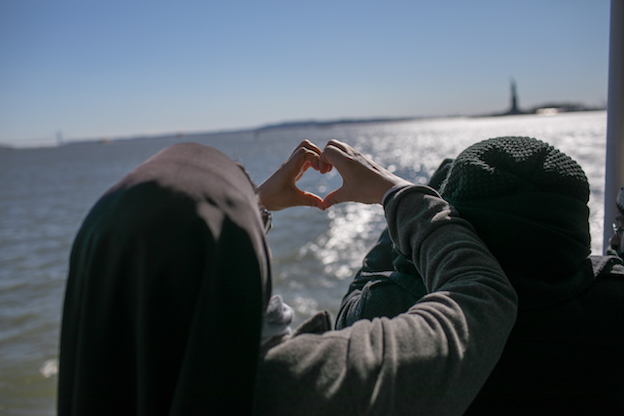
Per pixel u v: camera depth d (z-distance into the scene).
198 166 0.65
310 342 0.67
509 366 0.85
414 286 0.97
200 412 0.54
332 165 1.06
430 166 32.34
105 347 0.59
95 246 0.59
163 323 0.57
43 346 7.84
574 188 0.91
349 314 1.11
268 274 0.67
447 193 1.02
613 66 1.60
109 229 0.59
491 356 0.68
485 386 0.86
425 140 76.25
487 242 0.88
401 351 0.64
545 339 0.85
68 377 0.62
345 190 1.02
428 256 0.83
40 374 6.91
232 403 0.55
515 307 0.75
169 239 0.57
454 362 0.64
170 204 0.59
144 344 0.57
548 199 0.88
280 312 0.73
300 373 0.63
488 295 0.73
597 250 5.46
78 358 0.59
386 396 0.61
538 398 0.85
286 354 0.65
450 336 0.66
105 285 0.59
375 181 0.97
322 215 16.66
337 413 0.61
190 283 0.57
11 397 6.30
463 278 0.76
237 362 0.56
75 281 0.63
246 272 0.59
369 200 1.00
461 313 0.69
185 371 0.54
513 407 0.86
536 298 0.85
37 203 28.16
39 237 17.47
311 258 10.93
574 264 0.87
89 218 0.63
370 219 15.38
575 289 0.87
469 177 0.92
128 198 0.60
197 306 0.56
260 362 0.65
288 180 1.10
